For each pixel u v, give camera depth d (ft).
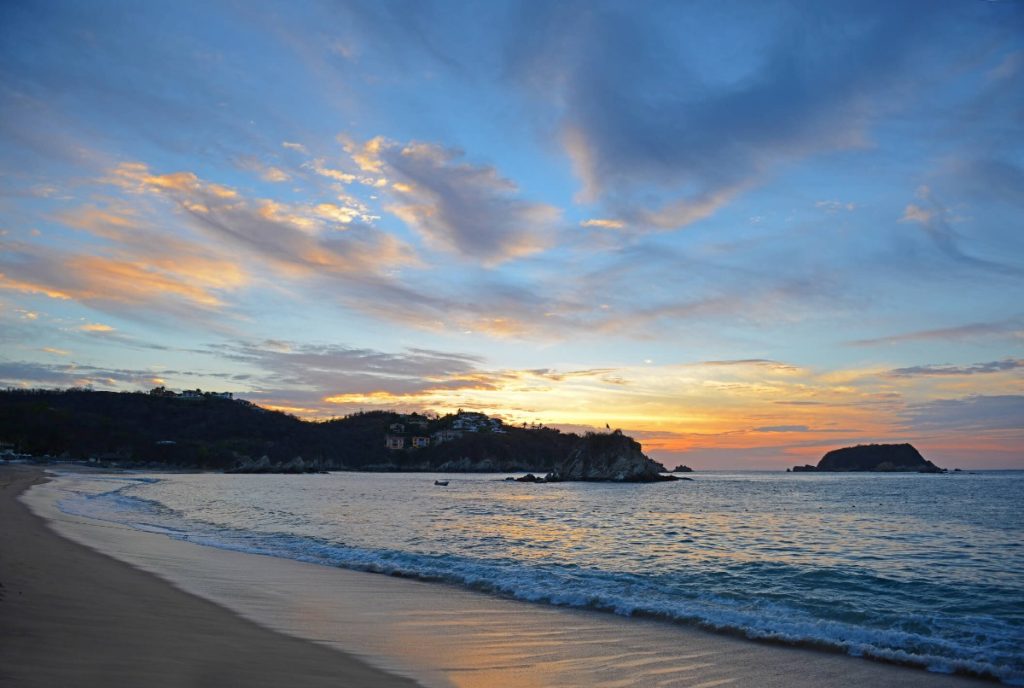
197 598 38.11
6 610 28.40
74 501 127.03
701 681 27.30
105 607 32.09
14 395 605.73
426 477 611.06
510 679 25.82
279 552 66.33
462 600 43.98
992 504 191.42
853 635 36.99
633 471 453.17
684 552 76.07
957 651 34.27
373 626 34.24
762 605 46.29
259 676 22.35
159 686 19.99
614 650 31.89
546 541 86.94
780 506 184.44
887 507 178.50
